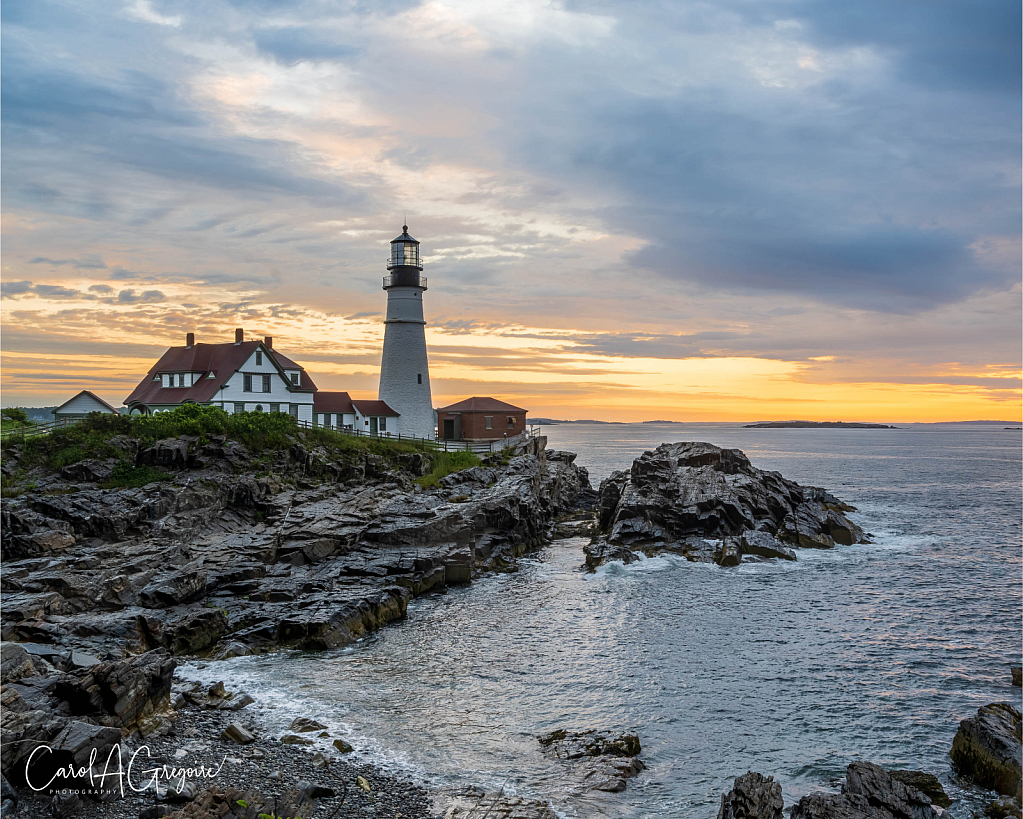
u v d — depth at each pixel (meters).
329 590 39.34
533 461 72.06
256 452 57.06
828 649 34.50
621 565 51.19
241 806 18.56
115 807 18.52
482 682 30.25
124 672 23.03
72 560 38.94
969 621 38.94
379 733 25.14
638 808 20.91
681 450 67.75
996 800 21.67
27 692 22.23
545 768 22.89
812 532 59.53
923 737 25.72
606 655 33.56
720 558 52.56
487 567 50.75
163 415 58.94
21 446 52.47
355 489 57.03
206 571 39.28
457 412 90.88
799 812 18.98
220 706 26.33
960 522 72.25
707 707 28.02
